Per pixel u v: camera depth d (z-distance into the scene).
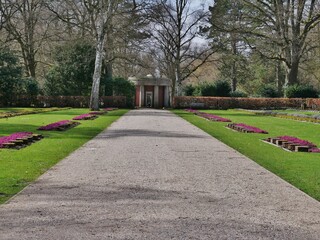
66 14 51.81
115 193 7.73
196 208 6.78
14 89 48.09
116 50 53.50
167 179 9.07
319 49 58.66
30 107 48.06
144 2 45.44
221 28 53.19
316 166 10.91
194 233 5.57
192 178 9.23
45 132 18.56
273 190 8.17
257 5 51.34
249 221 6.16
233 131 20.81
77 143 14.98
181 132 19.83
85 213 6.42
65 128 20.30
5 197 7.36
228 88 59.12
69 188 8.09
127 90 52.38
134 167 10.46
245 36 52.97
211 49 57.28
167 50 59.16
